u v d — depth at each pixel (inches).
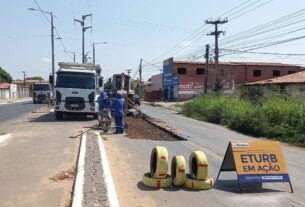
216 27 1745.8
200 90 2945.4
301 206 302.0
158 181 341.7
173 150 563.5
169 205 295.0
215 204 301.7
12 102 2812.5
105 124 762.8
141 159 474.3
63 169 395.5
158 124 952.9
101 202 280.4
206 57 1934.1
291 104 917.2
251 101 1386.6
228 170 374.0
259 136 831.1
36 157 460.8
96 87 1027.3
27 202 290.0
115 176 379.6
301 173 431.8
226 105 1217.4
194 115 1385.3
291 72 3093.0
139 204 294.2
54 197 302.2
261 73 3068.4
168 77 3221.0
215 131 903.7
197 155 351.3
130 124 941.8
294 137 746.8
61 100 1011.3
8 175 368.8
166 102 2896.2
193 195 324.5
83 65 1059.3
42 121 975.0
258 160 354.6
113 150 538.3
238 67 3024.1
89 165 400.5
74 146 547.5
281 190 348.8
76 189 308.7
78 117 1105.4
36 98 2356.1
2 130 748.0
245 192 339.0
